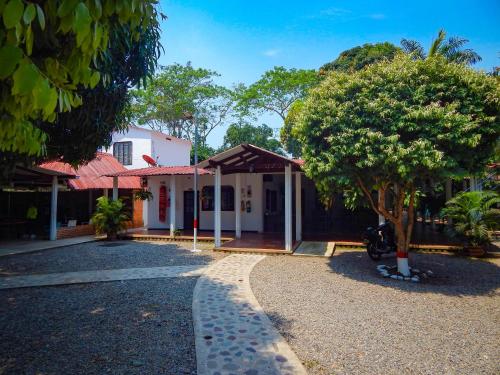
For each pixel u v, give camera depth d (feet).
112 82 16.69
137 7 6.05
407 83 21.97
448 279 23.80
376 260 29.89
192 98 96.84
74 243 40.81
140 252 35.27
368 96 22.35
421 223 54.29
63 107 5.89
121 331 14.58
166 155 69.62
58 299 19.29
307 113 24.56
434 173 20.74
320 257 31.53
